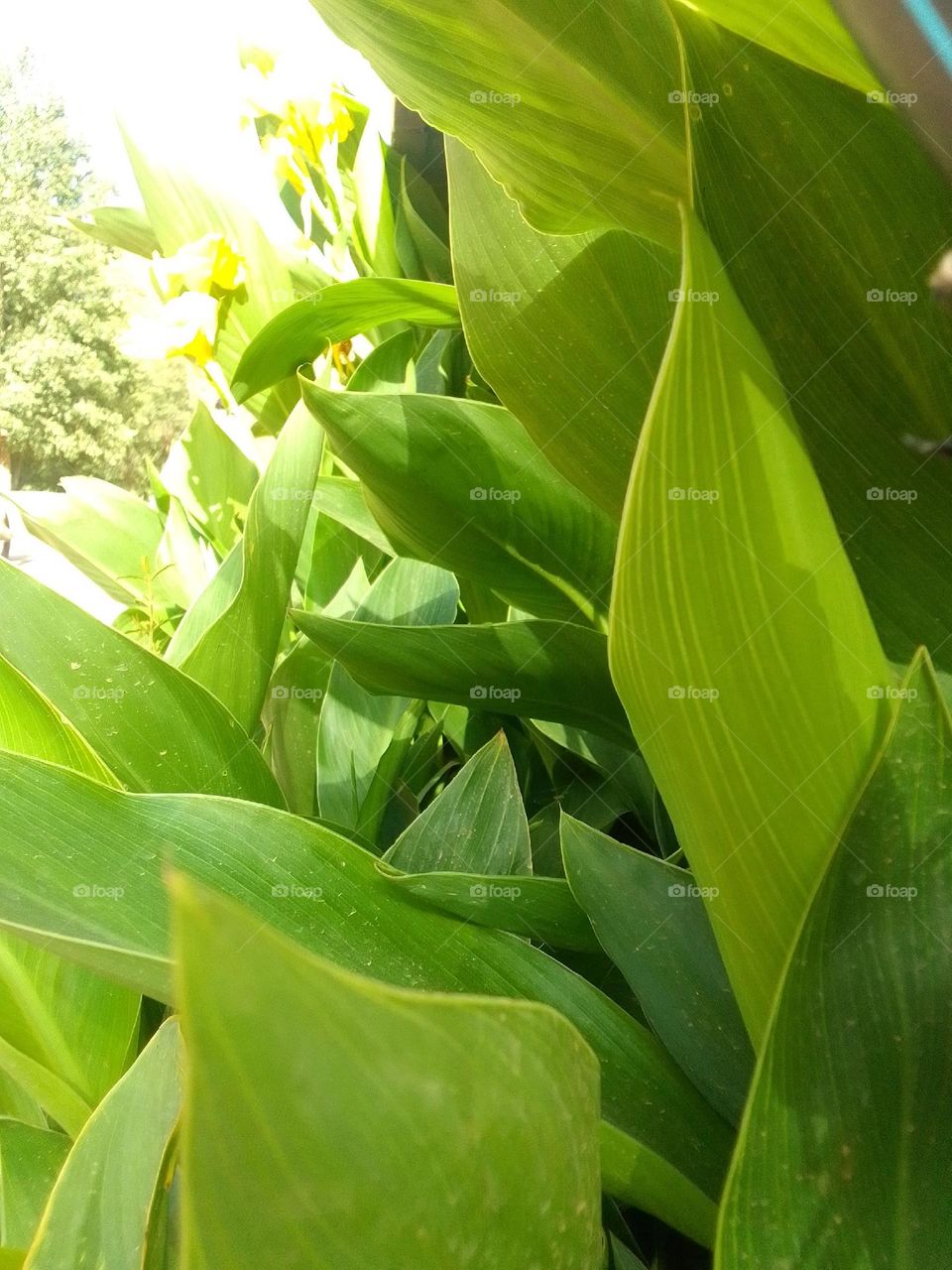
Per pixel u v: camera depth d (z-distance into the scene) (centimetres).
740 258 57
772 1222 40
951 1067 42
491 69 61
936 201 54
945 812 44
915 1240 40
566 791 111
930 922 44
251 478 165
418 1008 30
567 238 72
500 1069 33
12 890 55
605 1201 70
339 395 88
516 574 100
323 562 147
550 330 73
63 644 88
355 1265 30
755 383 39
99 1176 55
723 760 42
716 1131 60
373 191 150
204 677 103
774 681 41
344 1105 28
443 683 95
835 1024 43
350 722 116
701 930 65
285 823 65
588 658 91
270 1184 28
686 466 37
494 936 65
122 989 79
